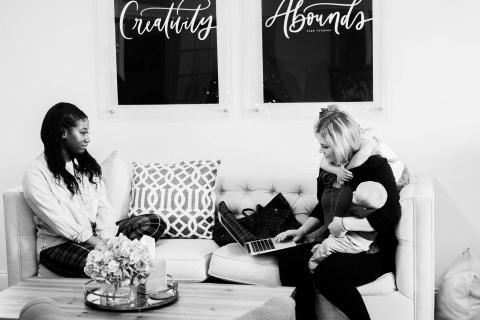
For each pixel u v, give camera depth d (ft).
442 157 12.34
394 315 9.87
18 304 8.72
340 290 9.59
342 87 12.61
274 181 12.29
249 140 13.07
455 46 12.10
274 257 10.62
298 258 10.29
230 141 13.16
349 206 10.01
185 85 13.26
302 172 12.53
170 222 12.01
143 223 11.46
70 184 10.94
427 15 12.15
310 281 10.13
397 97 12.40
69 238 10.90
